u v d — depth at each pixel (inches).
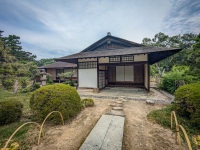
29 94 309.7
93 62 365.7
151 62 424.5
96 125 132.1
